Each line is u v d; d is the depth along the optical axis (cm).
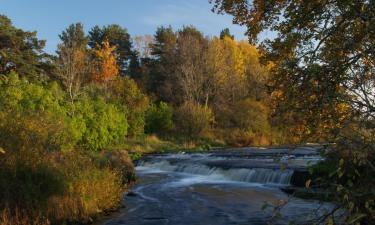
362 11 373
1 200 1041
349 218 307
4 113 1124
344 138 328
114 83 5284
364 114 329
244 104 5256
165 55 7081
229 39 7481
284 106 381
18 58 4938
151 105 5381
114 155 2250
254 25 817
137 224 1245
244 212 1414
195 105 5262
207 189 1962
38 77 5075
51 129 1291
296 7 621
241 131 4984
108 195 1374
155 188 1998
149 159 3325
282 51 685
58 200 1149
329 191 344
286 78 415
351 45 376
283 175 2036
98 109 3847
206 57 6019
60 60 5278
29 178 1070
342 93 354
